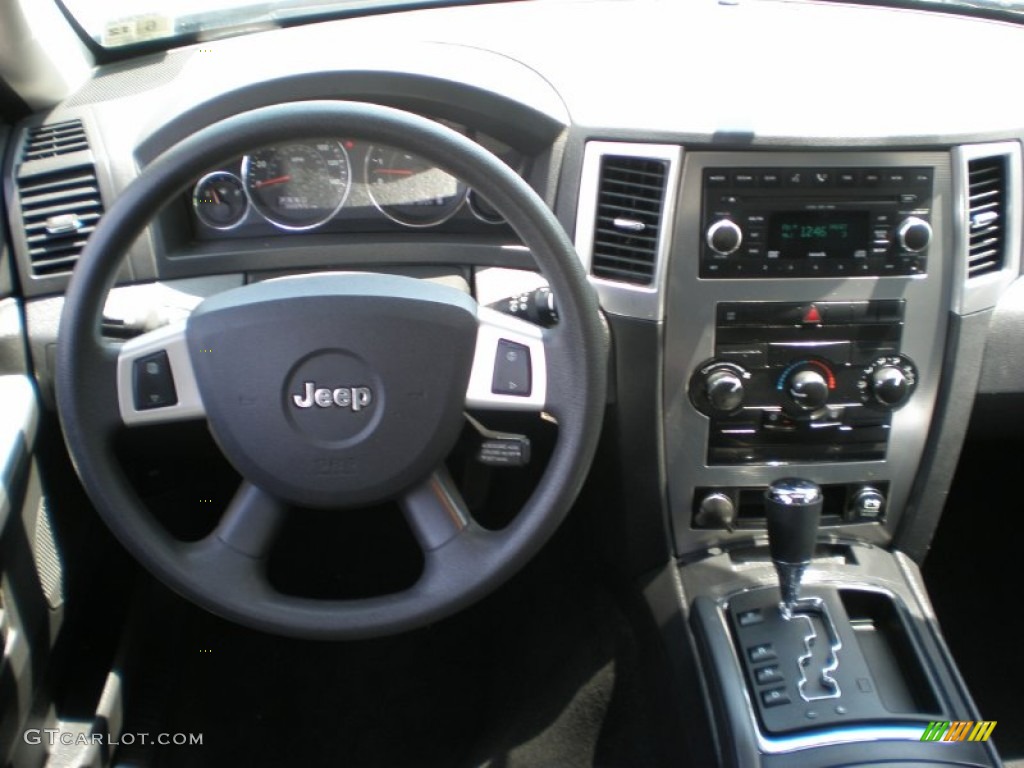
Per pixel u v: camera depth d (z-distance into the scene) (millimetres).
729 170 1464
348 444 1202
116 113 1553
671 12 1743
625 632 1923
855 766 1384
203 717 1845
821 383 1533
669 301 1508
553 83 1513
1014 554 2080
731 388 1531
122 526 1194
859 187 1479
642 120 1455
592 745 1785
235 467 1240
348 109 1069
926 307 1539
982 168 1516
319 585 2010
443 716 1870
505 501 1819
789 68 1561
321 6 1766
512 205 1106
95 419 1176
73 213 1492
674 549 1689
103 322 1277
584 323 1155
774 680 1490
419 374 1184
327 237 1563
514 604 2027
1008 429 1742
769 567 1664
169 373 1199
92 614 1735
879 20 1761
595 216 1489
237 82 1517
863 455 1618
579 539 1968
